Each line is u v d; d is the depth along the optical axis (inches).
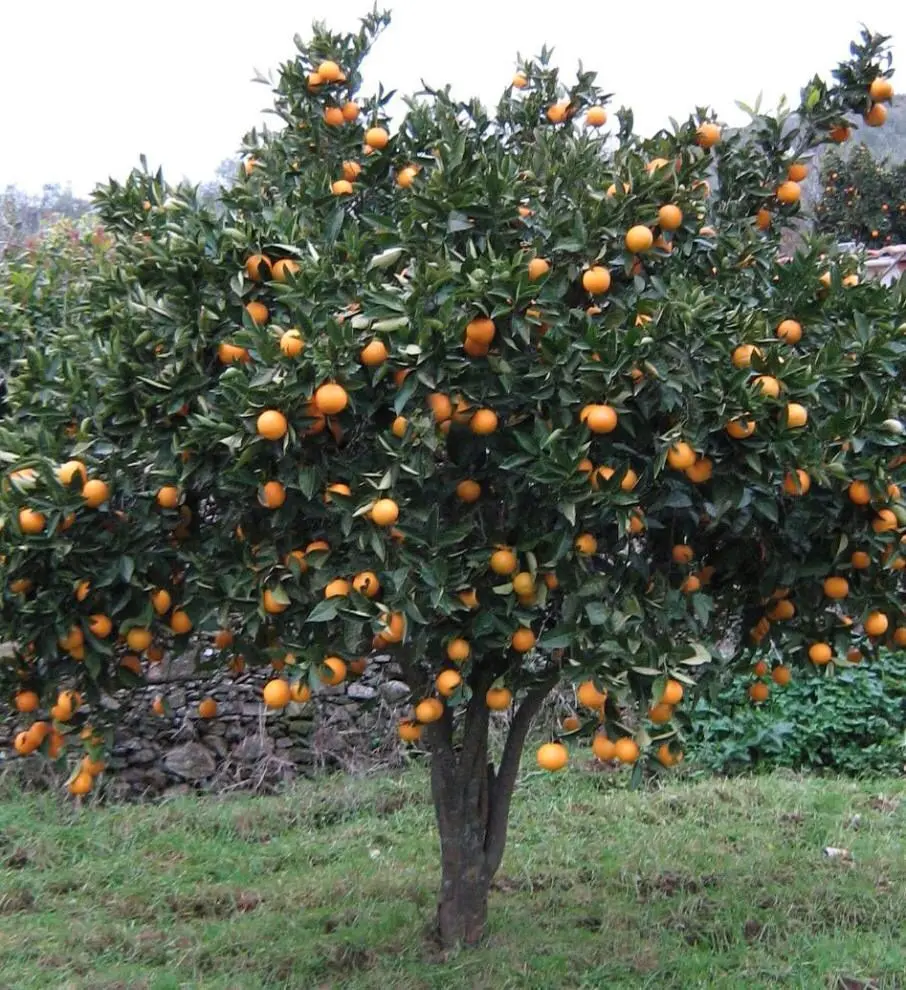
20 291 214.1
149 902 195.9
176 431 130.0
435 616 132.0
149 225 150.9
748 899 191.5
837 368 131.4
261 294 135.6
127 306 138.4
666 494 131.0
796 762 277.3
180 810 240.7
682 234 140.7
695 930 178.1
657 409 125.6
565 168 143.3
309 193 150.3
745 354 128.3
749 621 153.6
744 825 233.5
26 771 248.1
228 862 217.0
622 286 138.0
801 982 159.8
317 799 250.7
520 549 128.0
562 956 165.6
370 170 156.6
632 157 136.3
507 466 122.5
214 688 271.6
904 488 135.0
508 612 128.8
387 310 121.3
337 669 128.7
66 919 188.5
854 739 278.4
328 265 130.8
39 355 147.6
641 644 125.5
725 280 146.8
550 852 217.0
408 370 121.0
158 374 134.0
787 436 122.0
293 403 119.0
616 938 173.9
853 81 155.9
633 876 201.8
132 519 133.5
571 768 269.7
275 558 129.0
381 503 121.0
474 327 123.3
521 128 173.5
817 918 183.6
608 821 236.7
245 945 175.2
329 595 123.4
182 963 169.0
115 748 257.3
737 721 280.4
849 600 141.9
